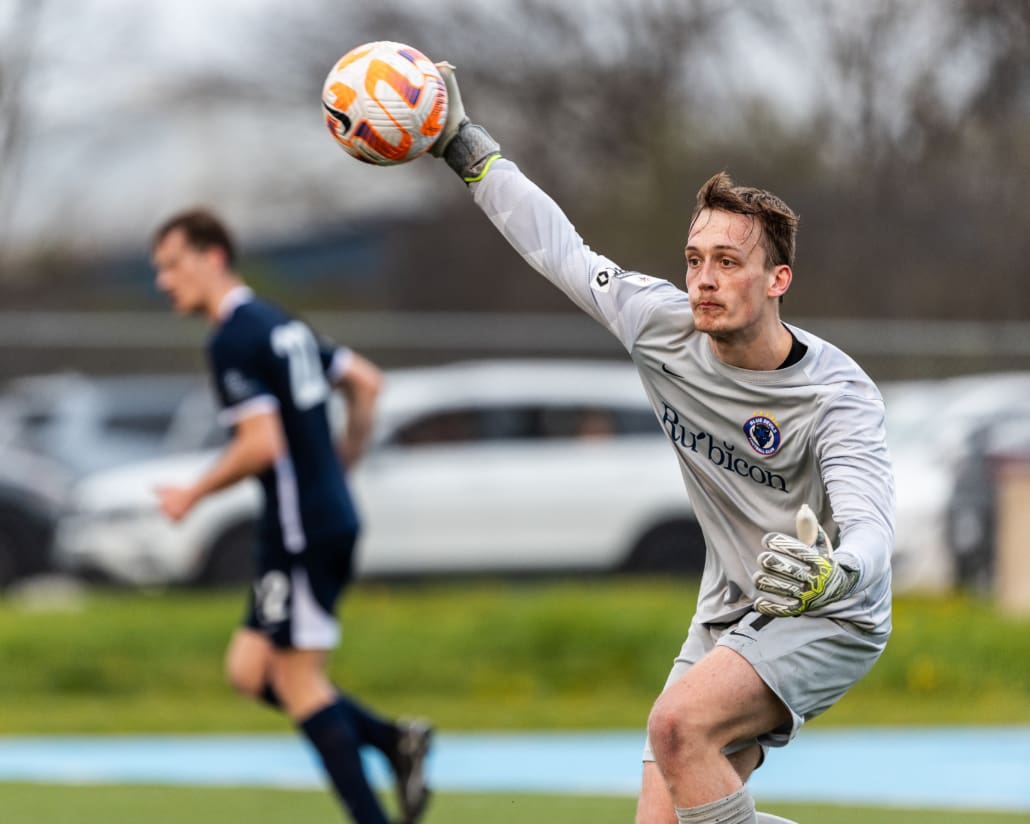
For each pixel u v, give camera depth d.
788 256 15.86
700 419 16.67
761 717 15.71
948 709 41.75
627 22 116.00
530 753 35.78
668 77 114.19
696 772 15.37
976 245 91.06
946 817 27.92
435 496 54.03
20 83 128.38
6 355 63.41
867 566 14.52
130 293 131.00
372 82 17.33
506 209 17.80
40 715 41.03
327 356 26.36
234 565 55.66
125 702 43.47
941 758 34.78
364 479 53.78
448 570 54.28
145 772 33.22
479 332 74.75
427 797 25.33
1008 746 36.34
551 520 54.47
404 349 64.75
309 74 131.25
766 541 14.10
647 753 16.86
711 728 15.44
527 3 119.12
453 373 58.75
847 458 15.61
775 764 34.00
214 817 27.97
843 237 93.12
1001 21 92.44
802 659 15.74
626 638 45.19
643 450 55.19
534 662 45.00
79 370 63.91
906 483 54.97
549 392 55.25
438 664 44.81
